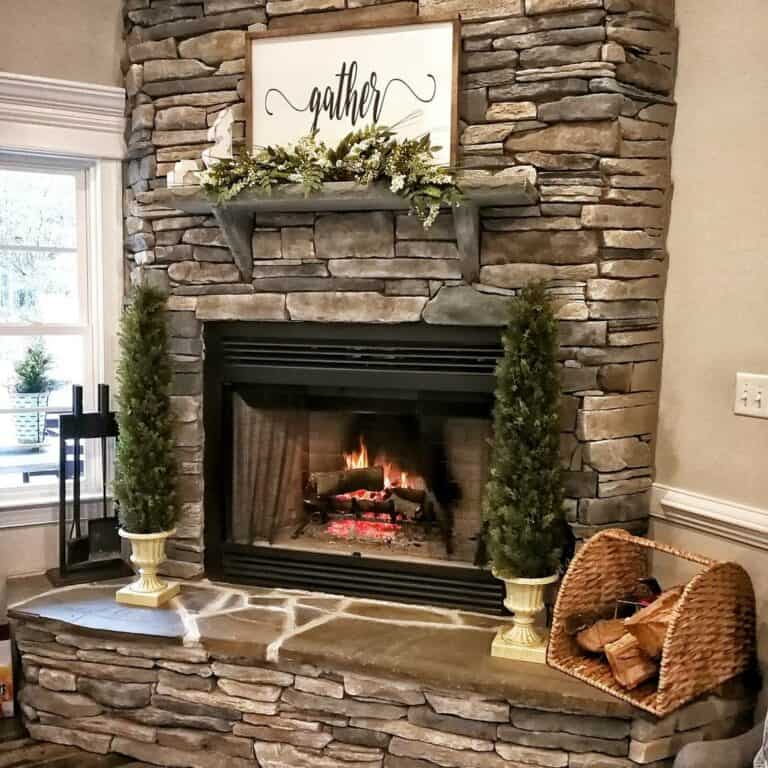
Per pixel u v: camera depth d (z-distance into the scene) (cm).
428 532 278
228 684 233
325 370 262
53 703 250
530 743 209
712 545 232
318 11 250
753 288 219
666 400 244
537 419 216
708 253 230
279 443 286
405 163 219
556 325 219
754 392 218
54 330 300
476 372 247
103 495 291
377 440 288
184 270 271
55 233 301
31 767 239
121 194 296
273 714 230
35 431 303
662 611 203
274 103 254
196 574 282
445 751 216
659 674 198
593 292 231
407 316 248
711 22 226
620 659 203
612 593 224
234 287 265
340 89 247
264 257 260
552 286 233
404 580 262
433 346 251
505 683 206
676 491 240
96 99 283
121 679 242
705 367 232
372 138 228
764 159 215
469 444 267
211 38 262
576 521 238
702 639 201
